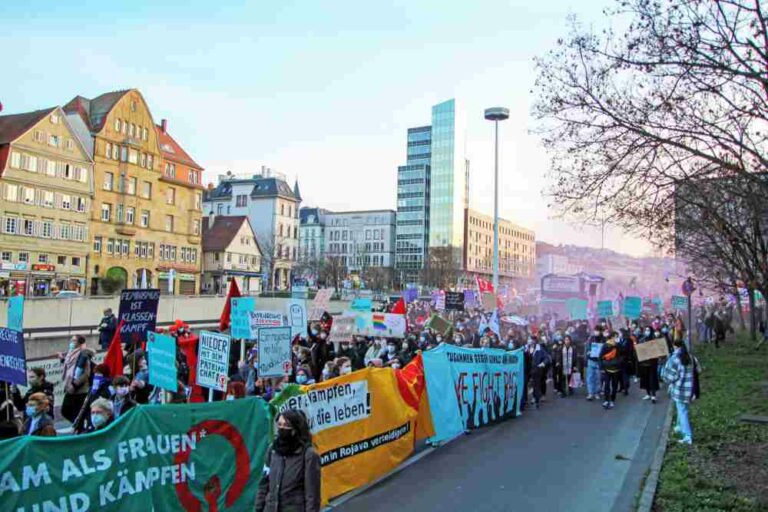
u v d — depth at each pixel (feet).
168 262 234.38
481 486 30.14
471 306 133.49
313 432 27.86
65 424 43.32
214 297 118.11
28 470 17.42
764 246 43.65
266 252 318.86
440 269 373.81
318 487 17.37
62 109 189.67
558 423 46.91
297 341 52.44
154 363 30.83
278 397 26.58
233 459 24.11
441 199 466.70
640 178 35.29
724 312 120.98
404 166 485.56
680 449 36.01
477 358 45.52
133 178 217.36
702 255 63.72
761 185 32.12
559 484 30.40
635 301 100.17
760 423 41.47
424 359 39.22
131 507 20.11
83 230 197.26
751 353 87.10
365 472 30.81
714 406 48.65
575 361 64.59
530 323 93.50
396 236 483.10
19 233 176.24
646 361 57.77
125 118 214.69
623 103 34.45
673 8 31.50
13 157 174.50
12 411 29.19
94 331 88.17
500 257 517.55
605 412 51.85
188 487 22.18
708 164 34.01
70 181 192.34
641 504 26.43
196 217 248.11
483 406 45.50
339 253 489.67
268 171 370.94
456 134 469.16
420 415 37.58
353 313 62.34
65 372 38.93
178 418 22.18
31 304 80.38
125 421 20.42
